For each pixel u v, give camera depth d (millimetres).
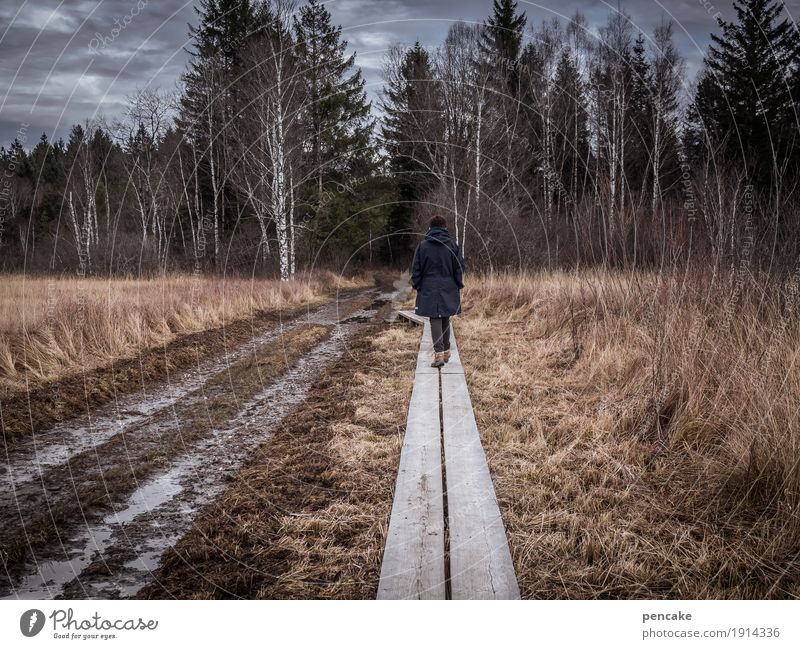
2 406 4684
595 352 5391
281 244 18078
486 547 2234
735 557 2236
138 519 2916
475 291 12352
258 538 2621
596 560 2264
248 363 7109
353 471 3301
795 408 2867
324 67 21750
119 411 5012
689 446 3234
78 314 7180
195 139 22469
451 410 4137
